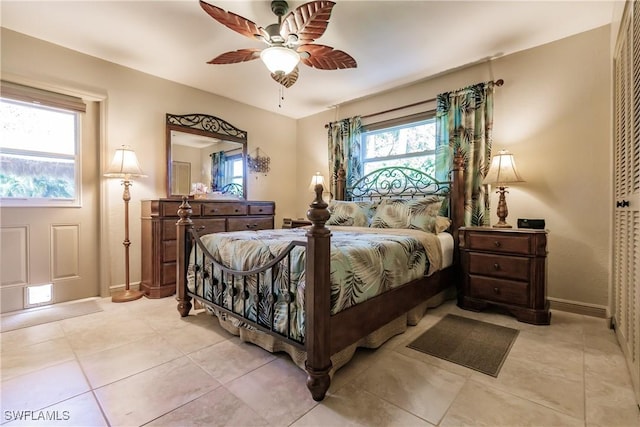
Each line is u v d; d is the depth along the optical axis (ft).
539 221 8.11
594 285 8.02
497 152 9.50
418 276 7.38
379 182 12.59
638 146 5.00
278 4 6.84
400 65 10.01
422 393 4.69
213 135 12.48
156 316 8.01
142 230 10.37
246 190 13.74
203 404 4.42
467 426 3.96
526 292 7.64
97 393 4.66
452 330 7.13
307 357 4.66
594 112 8.02
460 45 8.80
